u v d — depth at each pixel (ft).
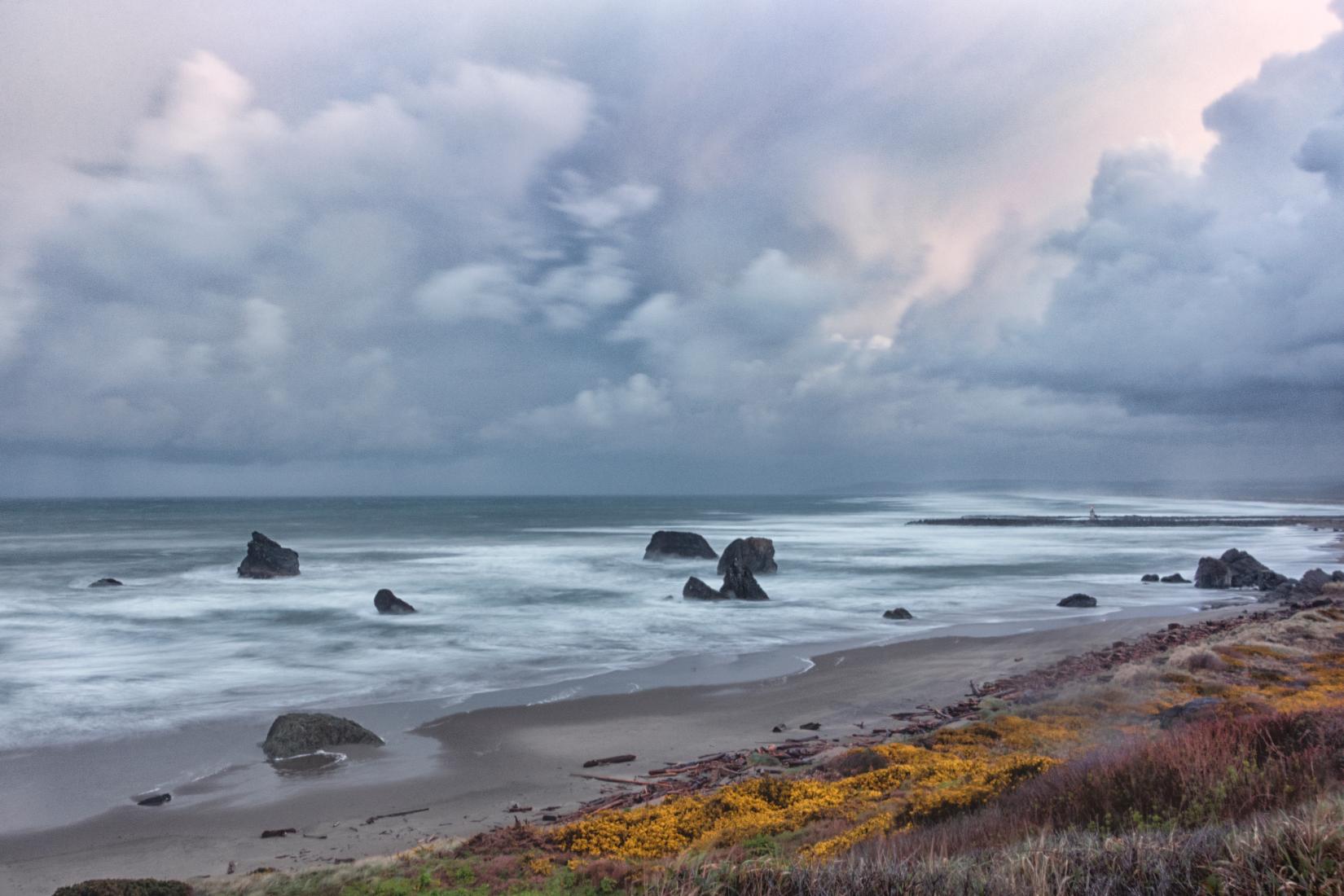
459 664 100.63
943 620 132.87
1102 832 23.94
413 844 47.88
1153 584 180.24
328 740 67.87
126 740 70.85
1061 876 17.89
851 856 22.33
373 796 57.21
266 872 43.04
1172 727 48.42
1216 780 25.53
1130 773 27.71
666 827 41.68
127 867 46.24
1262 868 16.44
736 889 20.68
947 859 20.88
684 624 129.29
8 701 83.41
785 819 40.50
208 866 46.11
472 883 35.50
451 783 59.62
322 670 97.25
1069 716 58.03
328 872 40.04
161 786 59.72
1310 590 154.61
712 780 56.13
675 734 70.95
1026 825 25.94
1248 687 63.10
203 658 104.53
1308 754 26.66
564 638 117.80
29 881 44.96
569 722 75.25
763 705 80.59
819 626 127.65
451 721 75.92
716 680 91.40
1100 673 79.25
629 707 80.23
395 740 70.49
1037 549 276.00
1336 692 60.54
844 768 51.31
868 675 92.63
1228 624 113.80
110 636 120.06
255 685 90.17
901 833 32.19
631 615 138.41
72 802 56.70
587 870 34.45
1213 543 300.20
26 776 61.98
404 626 127.44
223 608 146.10
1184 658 75.20
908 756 50.98
